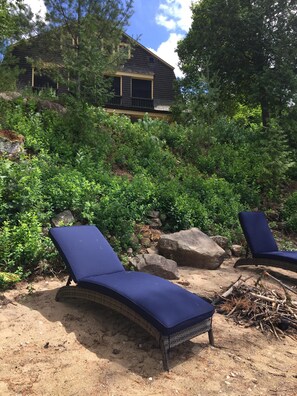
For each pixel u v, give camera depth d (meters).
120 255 5.95
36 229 5.41
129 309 3.34
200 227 8.05
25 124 9.49
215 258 6.40
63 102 11.48
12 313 3.79
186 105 15.00
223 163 11.88
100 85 11.49
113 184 7.83
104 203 6.71
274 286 5.69
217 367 3.11
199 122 13.88
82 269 4.00
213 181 10.19
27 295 4.32
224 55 18.44
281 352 3.51
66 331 3.51
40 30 12.28
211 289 5.16
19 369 2.82
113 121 12.20
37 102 10.77
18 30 12.37
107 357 3.12
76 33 12.02
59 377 2.75
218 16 17.97
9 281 4.48
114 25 12.27
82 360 3.02
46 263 5.17
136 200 7.62
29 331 3.44
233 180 11.27
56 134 9.77
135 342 3.43
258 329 3.96
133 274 4.08
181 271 6.02
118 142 11.24
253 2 17.78
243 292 4.55
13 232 5.24
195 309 3.32
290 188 12.52
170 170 10.73
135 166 10.11
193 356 3.28
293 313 4.20
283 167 11.45
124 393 2.62
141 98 24.48
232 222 8.64
